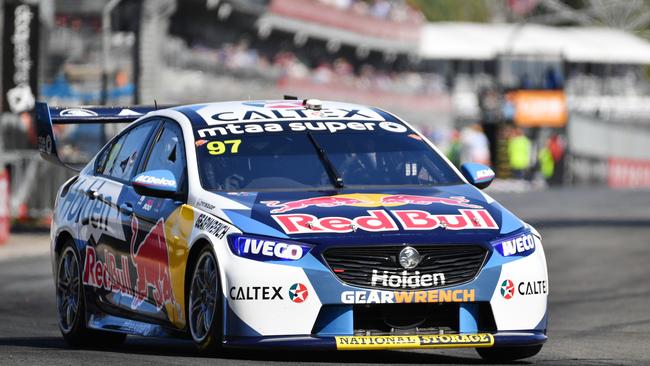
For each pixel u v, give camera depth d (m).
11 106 87.38
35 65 87.69
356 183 29.02
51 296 49.97
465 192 28.69
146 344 33.88
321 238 25.72
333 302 25.55
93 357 28.72
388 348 25.75
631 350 32.53
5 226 74.75
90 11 119.38
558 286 55.09
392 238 25.81
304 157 29.52
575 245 75.62
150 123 32.56
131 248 30.41
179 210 28.42
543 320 27.02
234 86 138.00
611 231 86.25
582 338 36.31
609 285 55.12
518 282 26.48
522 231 27.16
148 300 29.66
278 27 178.38
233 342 25.84
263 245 25.78
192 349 31.48
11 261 65.62
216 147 29.53
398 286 25.73
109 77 110.56
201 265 27.12
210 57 133.50
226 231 26.28
